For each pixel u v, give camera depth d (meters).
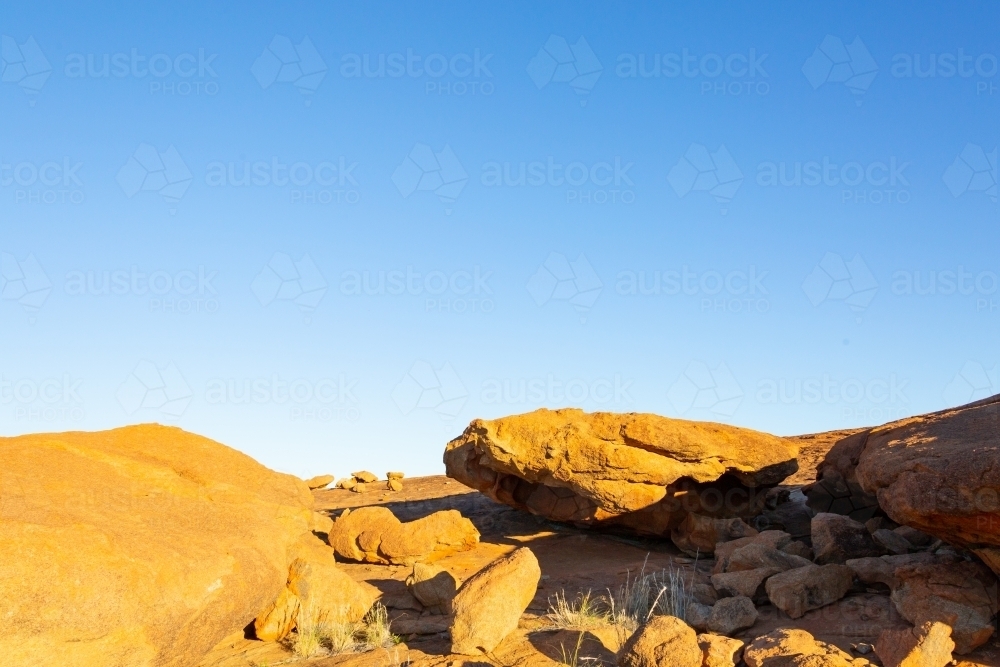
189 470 10.02
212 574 7.20
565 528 15.63
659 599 9.95
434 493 21.22
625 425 13.70
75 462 8.34
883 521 12.10
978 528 8.08
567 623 9.25
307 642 8.70
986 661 7.64
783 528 14.26
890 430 10.94
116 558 6.25
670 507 13.80
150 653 6.27
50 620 5.56
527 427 14.17
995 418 9.19
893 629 8.20
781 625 9.08
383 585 11.53
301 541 11.47
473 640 8.41
